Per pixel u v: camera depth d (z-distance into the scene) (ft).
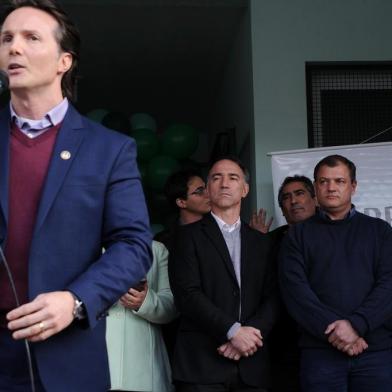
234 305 10.11
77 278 5.00
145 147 18.74
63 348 5.06
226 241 10.57
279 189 12.91
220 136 19.38
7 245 5.14
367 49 15.72
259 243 10.64
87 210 5.23
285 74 15.55
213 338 9.93
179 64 20.08
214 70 20.57
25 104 5.39
